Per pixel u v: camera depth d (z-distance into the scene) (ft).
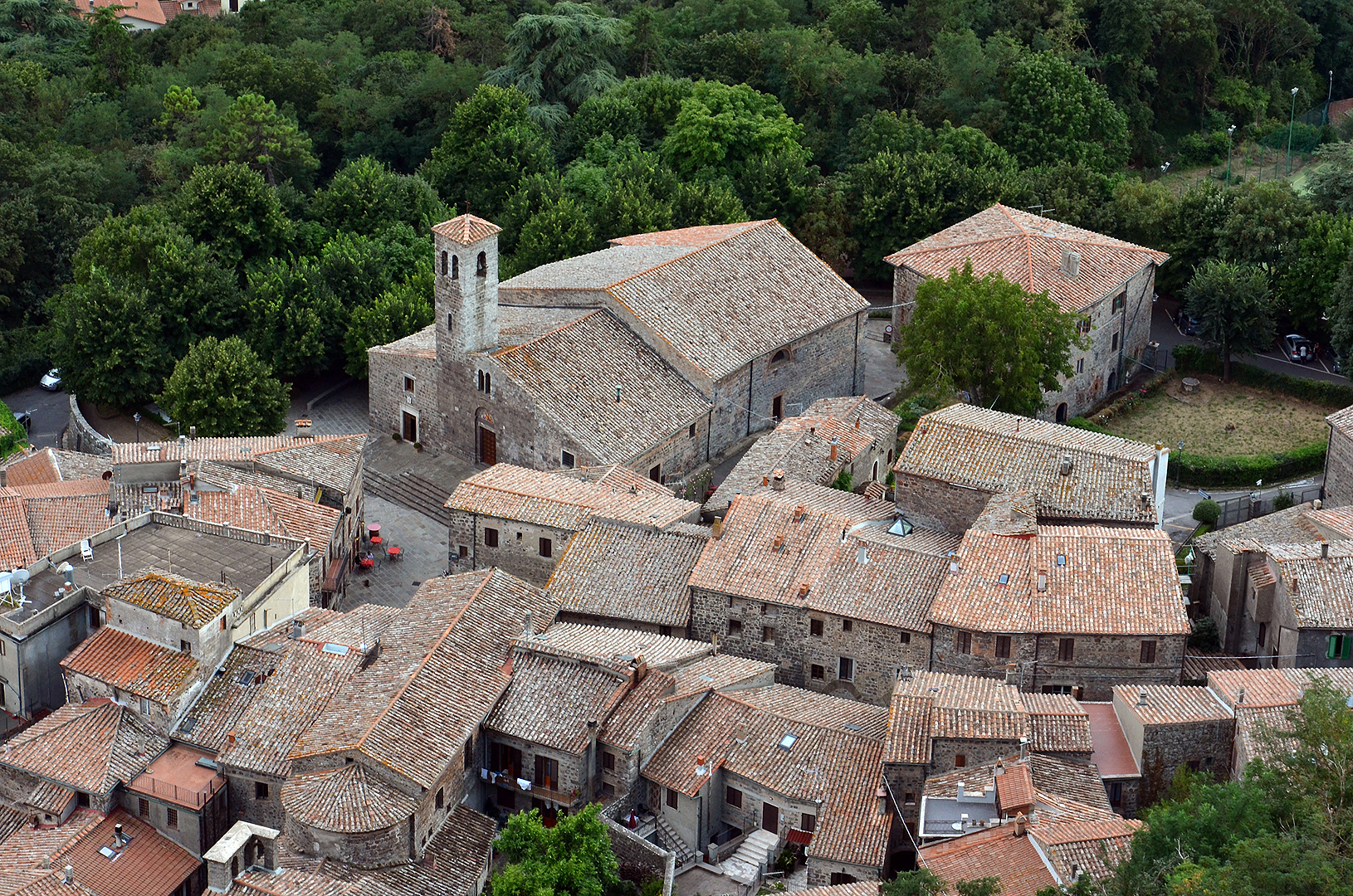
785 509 366.84
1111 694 335.06
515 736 318.24
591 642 339.77
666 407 431.84
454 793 313.53
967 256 494.59
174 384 463.01
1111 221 549.13
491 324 432.66
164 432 498.69
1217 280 494.59
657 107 634.43
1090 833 274.77
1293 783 253.65
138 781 314.55
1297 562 347.97
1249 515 432.25
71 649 346.74
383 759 298.76
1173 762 306.35
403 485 440.86
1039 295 438.81
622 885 298.35
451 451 448.24
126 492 391.65
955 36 655.35
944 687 317.22
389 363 453.99
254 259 542.57
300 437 422.82
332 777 298.76
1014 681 335.26
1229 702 308.81
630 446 416.87
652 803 321.52
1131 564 341.21
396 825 293.23
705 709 328.08
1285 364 512.63
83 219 607.78
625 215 547.90
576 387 426.10
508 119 608.60
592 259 481.46
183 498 386.93
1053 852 269.23
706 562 359.25
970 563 344.69
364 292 513.04
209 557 361.30
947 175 561.84
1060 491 372.38
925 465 383.65
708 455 447.01
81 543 358.84
